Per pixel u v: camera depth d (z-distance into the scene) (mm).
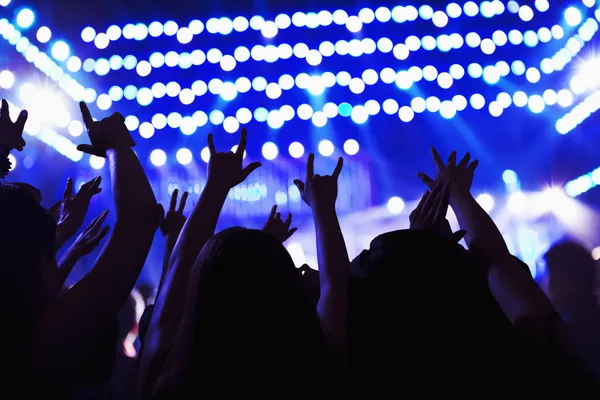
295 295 1309
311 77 6227
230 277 1280
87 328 1263
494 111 6324
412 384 1319
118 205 1495
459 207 1814
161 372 1367
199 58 6191
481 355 1314
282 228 2209
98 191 2207
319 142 7098
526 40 6082
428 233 1453
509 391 1304
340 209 7223
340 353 1514
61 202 2254
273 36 6145
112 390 2166
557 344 1375
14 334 1188
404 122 7023
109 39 6133
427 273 1357
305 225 7121
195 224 1678
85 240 1960
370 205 7191
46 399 1193
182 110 6695
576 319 2316
